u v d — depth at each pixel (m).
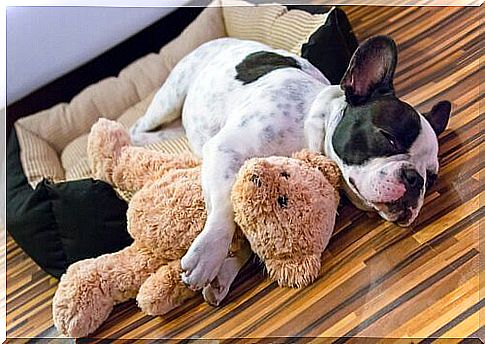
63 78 2.18
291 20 1.92
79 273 1.32
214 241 1.22
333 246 1.31
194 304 1.30
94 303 1.30
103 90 2.13
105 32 2.17
